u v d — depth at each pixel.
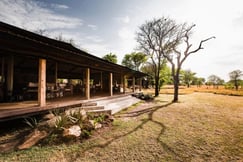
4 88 6.71
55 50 5.02
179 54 13.61
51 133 3.90
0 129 4.34
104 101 8.41
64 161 2.86
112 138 4.06
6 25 6.18
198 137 4.23
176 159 3.00
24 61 8.38
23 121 4.67
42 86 5.04
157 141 3.89
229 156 3.14
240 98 16.55
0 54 6.46
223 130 4.89
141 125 5.38
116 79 19.30
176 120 6.21
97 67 8.51
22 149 3.25
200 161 2.93
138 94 14.98
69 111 5.26
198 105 10.72
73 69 12.55
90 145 3.58
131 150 3.36
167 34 18.31
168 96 18.78
